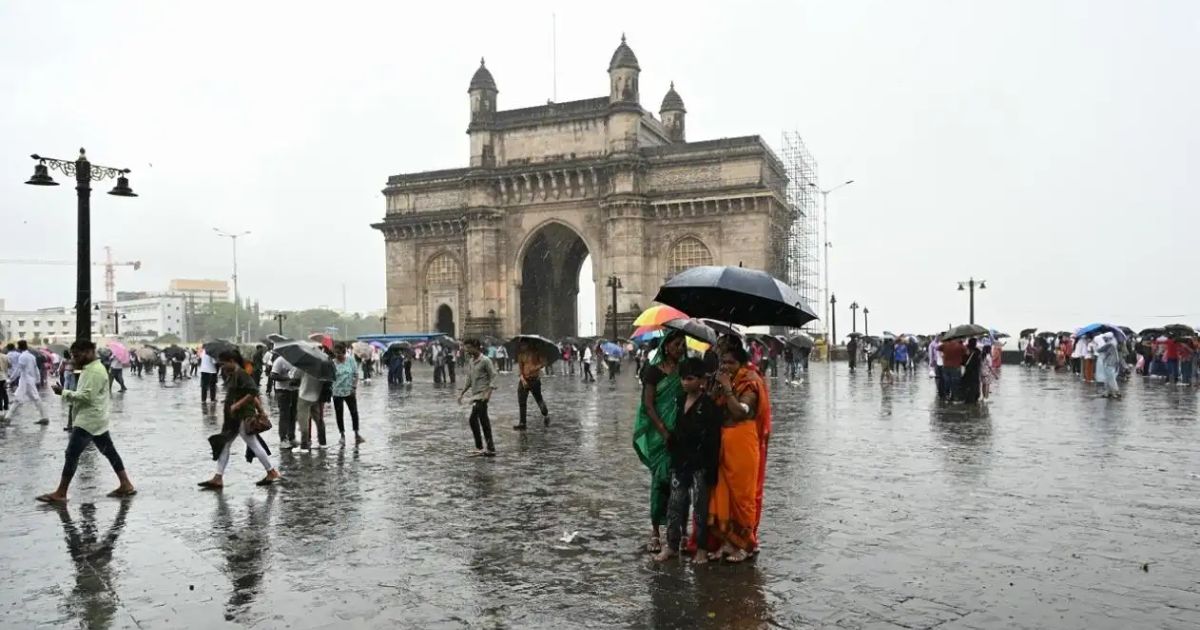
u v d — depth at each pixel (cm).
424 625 748
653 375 959
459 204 7812
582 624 744
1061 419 2288
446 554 983
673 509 932
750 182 6625
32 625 754
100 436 1320
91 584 876
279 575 905
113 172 2191
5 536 1081
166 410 2967
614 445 1897
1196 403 2714
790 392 3453
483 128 7369
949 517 1129
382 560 960
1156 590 810
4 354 2812
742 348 955
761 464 964
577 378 4941
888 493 1295
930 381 4216
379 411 2808
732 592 823
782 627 725
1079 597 791
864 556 944
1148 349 4412
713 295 1037
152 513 1216
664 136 7881
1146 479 1382
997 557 932
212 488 1399
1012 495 1266
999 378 4422
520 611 782
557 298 7919
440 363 4553
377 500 1300
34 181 2011
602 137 7050
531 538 1055
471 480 1466
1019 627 714
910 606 773
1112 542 989
